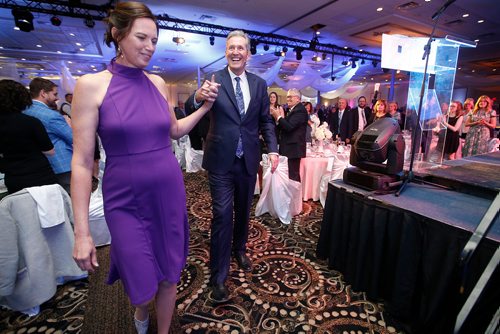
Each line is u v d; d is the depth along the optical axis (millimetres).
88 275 1878
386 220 1486
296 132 2953
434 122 2375
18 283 1481
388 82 16031
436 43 2131
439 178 1826
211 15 6094
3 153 1603
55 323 1479
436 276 1255
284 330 1421
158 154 969
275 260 2078
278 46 8688
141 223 971
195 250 2256
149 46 869
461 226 1172
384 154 1629
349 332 1408
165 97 1063
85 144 856
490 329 837
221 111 1544
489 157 2703
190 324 1455
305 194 3367
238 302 1625
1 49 8547
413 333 1384
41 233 1542
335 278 1846
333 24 6664
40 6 5312
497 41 7773
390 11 5789
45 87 2066
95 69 12172
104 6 5348
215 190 1598
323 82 9609
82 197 862
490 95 15719
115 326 1441
